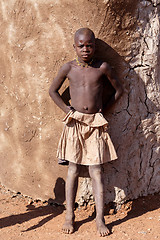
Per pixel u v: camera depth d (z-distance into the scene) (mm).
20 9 3523
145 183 4000
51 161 3922
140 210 3809
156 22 3576
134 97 3664
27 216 3709
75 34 3133
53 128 3791
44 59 3584
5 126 4145
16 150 4148
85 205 3861
